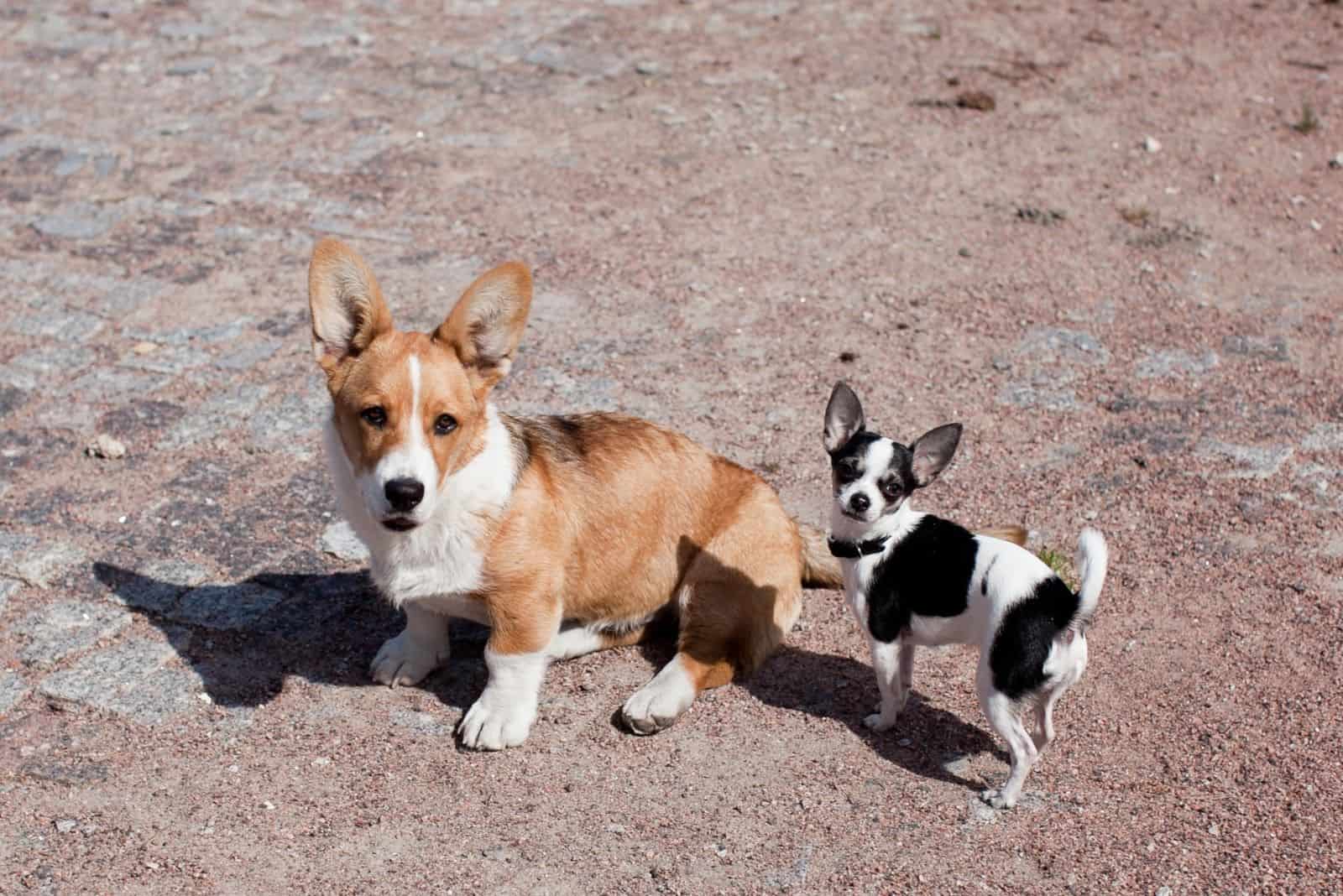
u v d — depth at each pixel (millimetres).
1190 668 2934
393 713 2900
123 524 3236
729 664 2945
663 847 2691
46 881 2652
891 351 3660
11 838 2707
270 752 2834
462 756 2828
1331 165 4445
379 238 4043
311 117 4832
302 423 3475
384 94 5008
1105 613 3033
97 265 3957
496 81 5105
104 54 5406
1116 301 3814
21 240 4051
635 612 2994
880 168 4422
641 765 2812
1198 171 4402
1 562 3145
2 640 3010
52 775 2797
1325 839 2678
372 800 2760
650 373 3592
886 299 3818
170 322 3770
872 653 2807
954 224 4086
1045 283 3873
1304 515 3219
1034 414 3484
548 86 5055
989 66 5176
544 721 2887
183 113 4887
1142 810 2725
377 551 2830
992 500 3275
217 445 3422
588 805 2752
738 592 2943
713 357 3643
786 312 3775
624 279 3885
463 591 2816
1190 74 5141
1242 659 2943
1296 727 2832
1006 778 2781
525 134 4680
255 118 4836
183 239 4051
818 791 2766
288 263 3961
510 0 5914
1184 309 3787
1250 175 4379
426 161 4500
